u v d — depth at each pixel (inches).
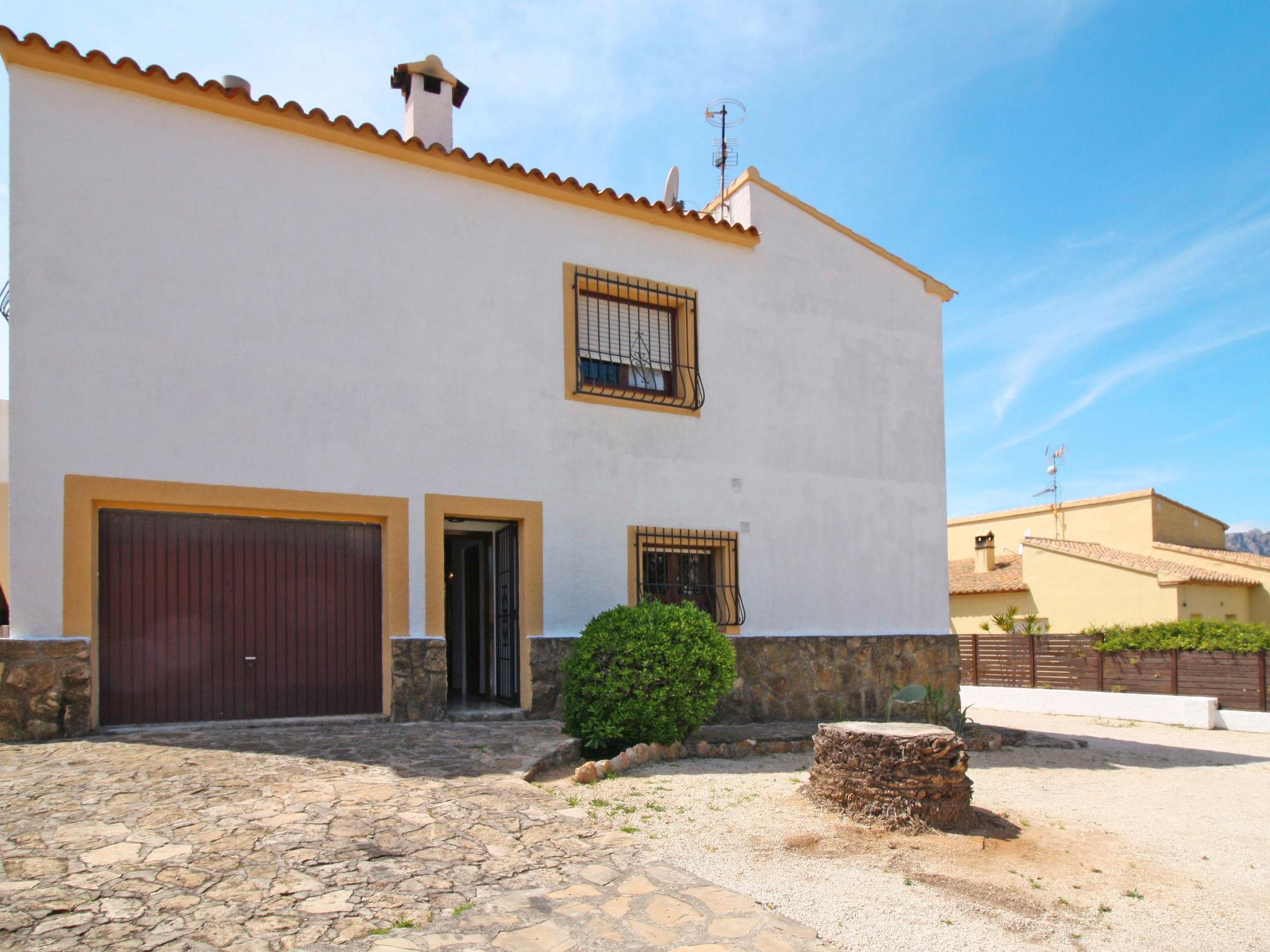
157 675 286.8
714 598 405.7
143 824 187.2
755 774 290.8
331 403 318.3
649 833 215.2
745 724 391.2
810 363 449.4
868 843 216.1
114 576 283.3
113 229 285.4
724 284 425.1
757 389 428.8
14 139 273.9
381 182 338.0
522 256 367.9
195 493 290.0
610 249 392.2
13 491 263.9
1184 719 553.9
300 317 315.6
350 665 319.9
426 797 219.6
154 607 288.5
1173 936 171.8
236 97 304.0
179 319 293.3
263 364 306.7
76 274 278.4
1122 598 909.2
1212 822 272.1
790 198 453.1
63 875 160.4
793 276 449.1
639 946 151.3
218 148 306.5
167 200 295.4
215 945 140.1
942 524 486.9
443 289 346.6
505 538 372.2
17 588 261.9
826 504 444.1
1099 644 640.4
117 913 147.7
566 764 283.4
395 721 316.8
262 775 227.8
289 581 311.9
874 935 162.9
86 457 274.4
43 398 269.9
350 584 322.7
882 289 483.8
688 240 416.5
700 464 405.7
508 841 196.2
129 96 292.2
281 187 317.1
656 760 303.7
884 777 233.9
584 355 386.3
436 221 348.8
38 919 143.5
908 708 436.8
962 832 230.7
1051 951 160.9
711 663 313.3
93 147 285.0
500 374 355.9
